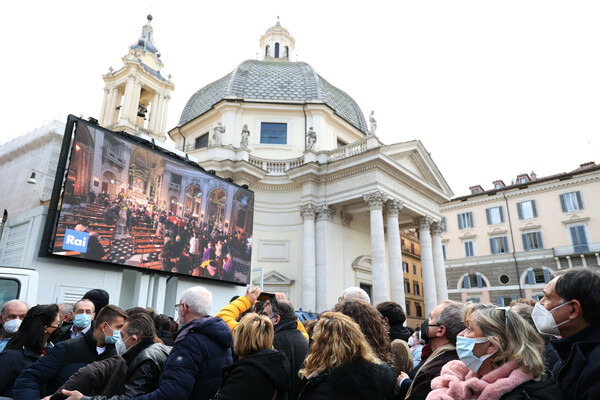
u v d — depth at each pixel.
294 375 3.27
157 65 27.31
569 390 2.00
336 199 20.11
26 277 6.35
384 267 17.91
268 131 23.75
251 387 2.56
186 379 2.69
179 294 11.41
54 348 3.28
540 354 2.05
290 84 25.22
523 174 34.47
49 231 8.58
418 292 35.34
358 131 26.55
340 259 20.55
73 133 9.43
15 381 3.10
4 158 21.30
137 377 2.86
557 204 29.47
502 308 2.21
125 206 10.27
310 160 20.91
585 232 27.80
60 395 2.67
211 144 23.05
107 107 25.03
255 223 21.12
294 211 21.28
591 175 28.25
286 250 20.80
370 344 2.94
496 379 2.03
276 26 34.34
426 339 3.32
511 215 31.34
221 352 3.03
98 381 2.87
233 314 3.77
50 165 18.66
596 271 2.24
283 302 3.76
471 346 2.14
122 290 10.24
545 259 28.66
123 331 3.20
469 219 33.38
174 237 11.48
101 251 9.48
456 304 3.01
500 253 30.88
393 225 19.45
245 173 20.42
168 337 4.59
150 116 25.89
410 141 21.06
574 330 2.22
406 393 2.91
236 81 24.94
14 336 3.59
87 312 4.18
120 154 10.39
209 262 12.42
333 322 2.57
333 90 27.31
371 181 18.95
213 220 12.88
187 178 12.25
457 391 2.11
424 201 22.53
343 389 2.34
